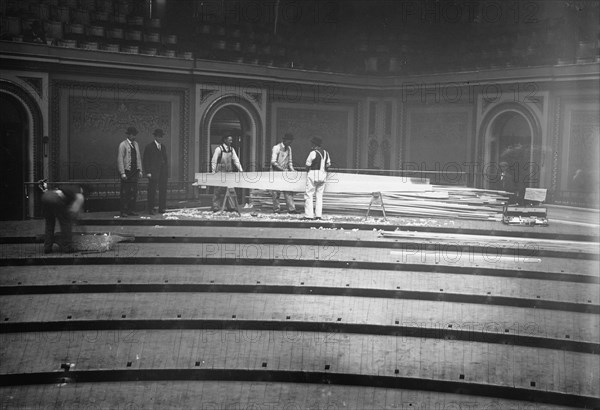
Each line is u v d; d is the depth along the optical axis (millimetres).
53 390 10414
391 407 10219
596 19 21219
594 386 10430
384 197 19094
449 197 18953
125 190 17719
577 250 14711
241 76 21531
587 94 20531
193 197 20984
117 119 19594
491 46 23297
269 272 13742
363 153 24438
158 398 10328
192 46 22234
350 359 11141
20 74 17797
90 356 10969
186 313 12125
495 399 10469
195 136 20922
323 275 13633
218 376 10883
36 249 14438
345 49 24875
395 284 13219
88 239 14938
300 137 23203
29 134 18062
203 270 13758
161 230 16422
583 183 20766
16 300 12250
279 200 20203
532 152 21625
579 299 12562
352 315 12203
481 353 11297
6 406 9969
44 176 18266
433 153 23812
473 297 12727
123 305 12328
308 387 10750
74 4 20250
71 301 12367
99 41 20062
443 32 24500
